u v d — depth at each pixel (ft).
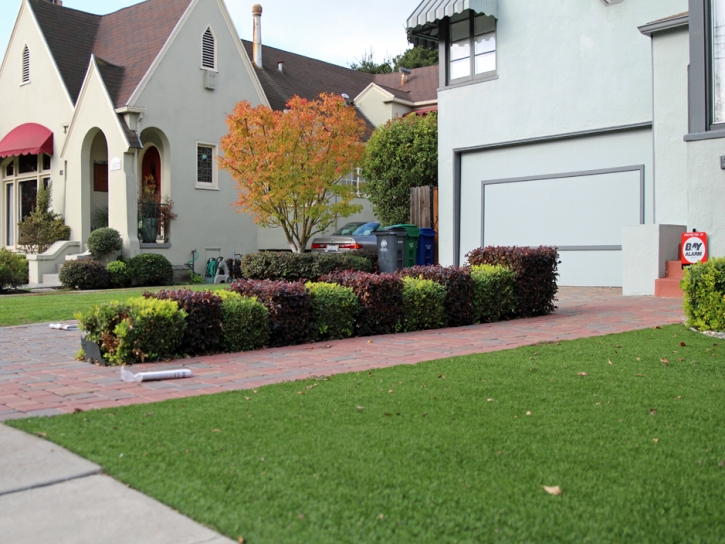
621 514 9.98
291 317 27.02
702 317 26.78
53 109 72.95
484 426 14.29
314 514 10.09
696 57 34.60
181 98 69.46
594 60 48.08
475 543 9.17
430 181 64.44
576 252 49.96
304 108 56.54
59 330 32.07
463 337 27.84
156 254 64.08
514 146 53.36
